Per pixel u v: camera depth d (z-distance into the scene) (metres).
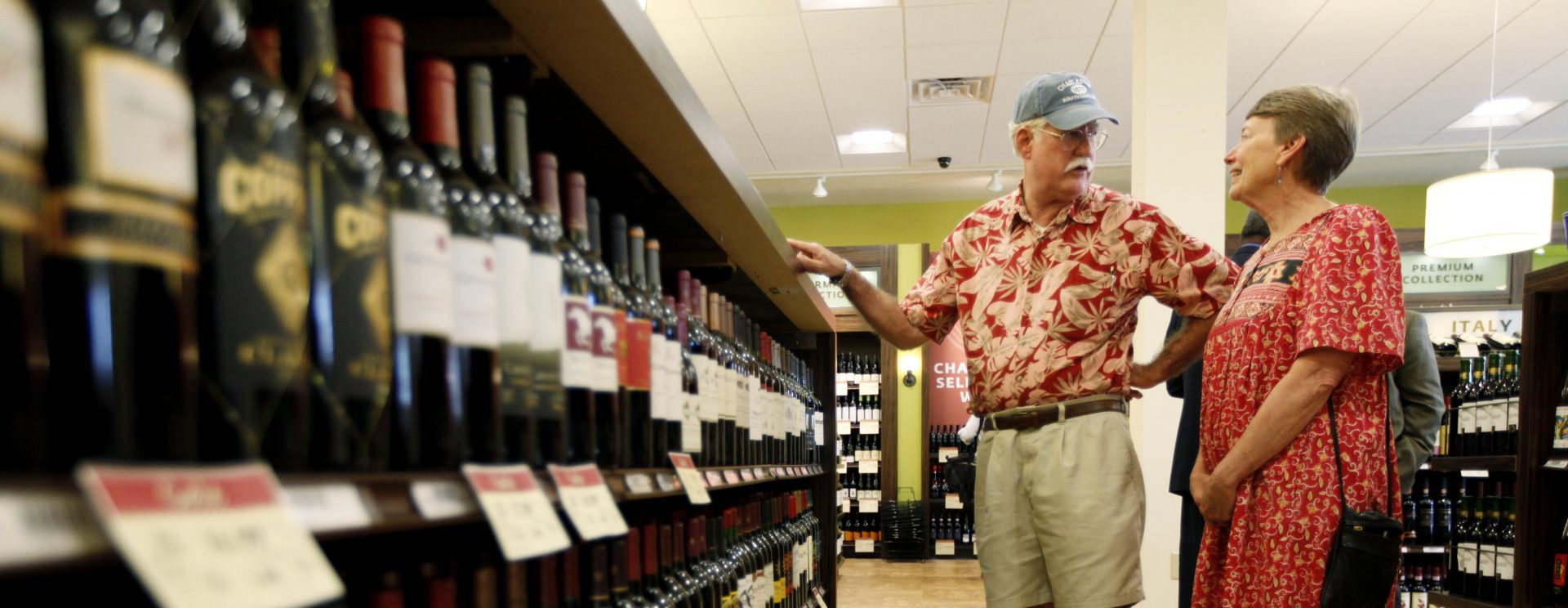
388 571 0.83
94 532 0.43
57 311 0.47
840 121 8.45
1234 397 1.90
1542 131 8.60
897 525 8.70
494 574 1.02
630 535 1.60
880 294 2.68
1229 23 6.33
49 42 0.48
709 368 2.08
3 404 0.44
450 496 0.78
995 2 6.04
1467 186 4.52
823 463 4.56
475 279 0.89
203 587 0.47
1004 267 2.31
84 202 0.48
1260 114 1.98
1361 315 1.70
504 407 0.96
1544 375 2.80
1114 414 2.15
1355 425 1.75
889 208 11.23
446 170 0.90
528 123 1.60
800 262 2.68
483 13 1.14
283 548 0.54
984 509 2.30
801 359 4.63
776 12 6.20
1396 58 6.94
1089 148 2.16
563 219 1.39
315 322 0.70
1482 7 6.05
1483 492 5.07
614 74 1.31
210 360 0.58
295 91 0.73
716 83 7.48
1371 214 1.78
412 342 0.78
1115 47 6.77
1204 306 2.21
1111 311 2.19
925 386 8.96
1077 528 2.08
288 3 0.75
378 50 0.83
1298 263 1.84
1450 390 5.38
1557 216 9.92
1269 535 1.76
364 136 0.76
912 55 6.93
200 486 0.51
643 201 2.09
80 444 0.47
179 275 0.53
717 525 2.23
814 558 4.25
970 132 8.77
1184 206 4.17
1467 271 7.77
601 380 1.30
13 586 0.47
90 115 0.49
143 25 0.52
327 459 0.69
